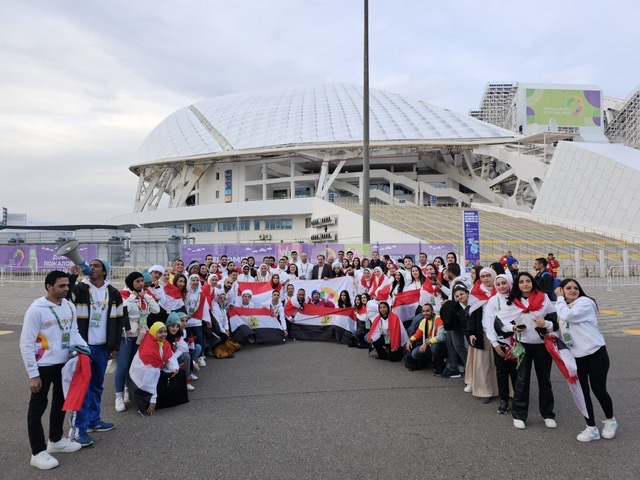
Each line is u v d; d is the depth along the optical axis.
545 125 64.62
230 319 10.48
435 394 6.57
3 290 23.86
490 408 5.92
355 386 7.01
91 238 32.31
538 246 32.22
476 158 63.38
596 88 65.50
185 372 6.52
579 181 38.62
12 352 9.62
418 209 45.47
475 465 4.20
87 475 4.11
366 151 14.71
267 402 6.21
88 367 4.71
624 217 34.91
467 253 15.13
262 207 55.47
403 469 4.12
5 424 5.44
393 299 9.64
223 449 4.63
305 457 4.40
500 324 5.40
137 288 6.17
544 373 5.28
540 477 3.95
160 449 4.68
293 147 56.03
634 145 64.75
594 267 27.80
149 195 68.62
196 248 27.70
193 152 60.97
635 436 4.88
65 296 4.78
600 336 4.92
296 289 12.39
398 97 70.62
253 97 74.81
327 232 46.22
